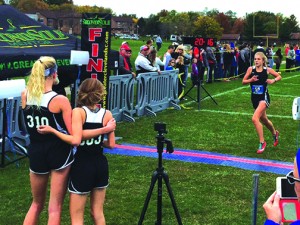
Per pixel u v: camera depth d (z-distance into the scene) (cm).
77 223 399
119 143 867
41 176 412
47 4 11231
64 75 981
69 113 396
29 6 10519
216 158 777
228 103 1422
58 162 398
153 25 11506
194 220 511
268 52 2697
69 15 9956
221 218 518
